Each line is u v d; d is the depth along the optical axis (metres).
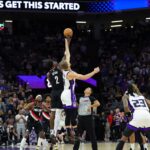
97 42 28.83
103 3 24.22
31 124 15.12
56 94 10.48
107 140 22.08
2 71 25.78
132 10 24.36
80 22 28.27
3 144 19.72
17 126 19.64
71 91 10.40
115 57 27.73
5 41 28.06
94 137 12.30
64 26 29.98
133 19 27.02
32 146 18.28
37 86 24.62
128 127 10.85
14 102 20.72
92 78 26.52
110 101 23.95
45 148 14.11
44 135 14.20
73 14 25.19
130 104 10.99
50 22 30.20
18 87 23.48
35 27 29.64
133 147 13.42
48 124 15.04
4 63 26.86
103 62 27.56
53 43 28.81
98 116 22.12
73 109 10.45
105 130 22.09
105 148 17.19
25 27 29.34
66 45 10.55
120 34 29.61
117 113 21.92
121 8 24.22
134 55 28.11
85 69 26.86
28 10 22.92
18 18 26.59
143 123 10.77
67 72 10.30
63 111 10.88
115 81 26.08
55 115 10.55
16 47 28.17
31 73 26.03
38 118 15.05
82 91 25.83
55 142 10.77
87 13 24.16
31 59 27.16
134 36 29.53
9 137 19.75
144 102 11.02
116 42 29.23
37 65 26.80
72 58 27.52
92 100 12.30
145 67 26.66
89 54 28.33
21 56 27.59
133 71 26.56
